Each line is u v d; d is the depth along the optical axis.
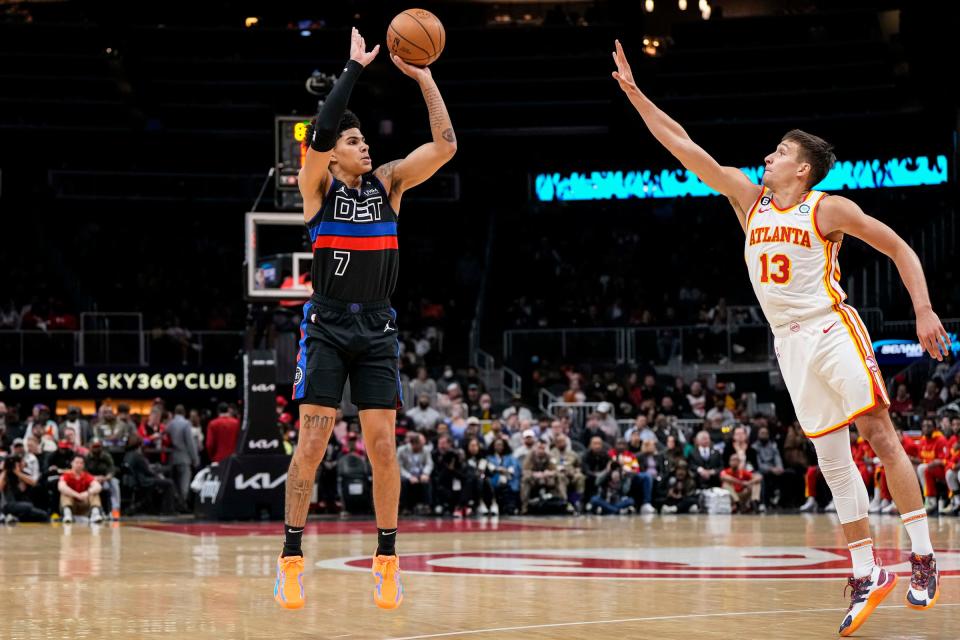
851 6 30.80
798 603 5.84
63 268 28.92
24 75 29.73
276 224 14.87
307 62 30.75
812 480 18.95
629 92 5.50
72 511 16.00
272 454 15.52
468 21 33.31
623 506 17.95
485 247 31.67
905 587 6.56
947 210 27.61
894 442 4.97
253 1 31.48
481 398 21.19
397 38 5.05
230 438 17.48
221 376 23.86
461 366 28.45
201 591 6.63
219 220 31.20
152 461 18.91
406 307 29.20
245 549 10.26
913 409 21.72
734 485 18.30
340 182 4.97
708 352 25.42
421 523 15.17
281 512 15.63
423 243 31.77
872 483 18.36
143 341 23.84
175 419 18.20
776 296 5.12
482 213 32.25
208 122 30.50
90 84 30.09
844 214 4.99
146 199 30.28
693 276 30.66
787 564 8.33
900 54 27.19
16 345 23.20
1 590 6.71
